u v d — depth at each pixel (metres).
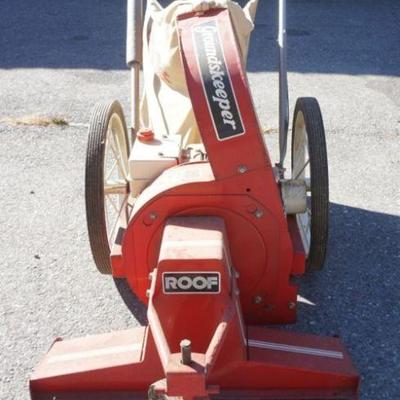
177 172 1.68
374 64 4.07
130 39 2.28
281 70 2.14
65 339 1.84
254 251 1.70
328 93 3.63
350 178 2.75
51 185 2.70
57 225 2.43
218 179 1.61
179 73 2.09
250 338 1.62
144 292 1.75
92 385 1.55
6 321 1.96
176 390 1.26
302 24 4.79
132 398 1.54
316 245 1.95
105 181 2.00
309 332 1.90
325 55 4.21
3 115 3.35
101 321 1.96
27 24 4.81
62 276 2.15
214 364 1.44
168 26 2.15
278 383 1.55
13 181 2.73
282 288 1.78
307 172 2.24
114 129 2.14
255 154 1.59
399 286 2.09
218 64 1.57
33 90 3.67
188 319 1.50
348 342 1.86
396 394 1.69
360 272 2.15
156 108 2.14
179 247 1.51
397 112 3.40
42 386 1.55
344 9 5.12
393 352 1.82
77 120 3.30
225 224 1.65
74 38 4.52
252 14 2.33
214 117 1.57
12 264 2.21
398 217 2.47
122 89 3.68
